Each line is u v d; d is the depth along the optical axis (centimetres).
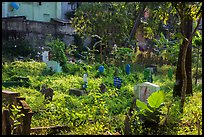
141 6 2378
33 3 3616
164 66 2745
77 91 1409
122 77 1984
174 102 1062
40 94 1287
